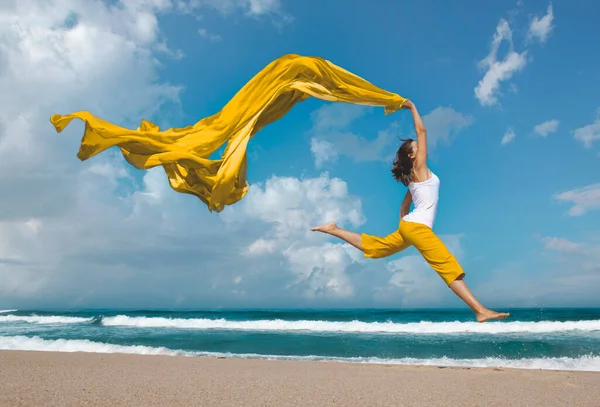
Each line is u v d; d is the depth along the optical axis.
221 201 5.46
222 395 6.62
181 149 5.32
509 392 7.38
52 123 5.04
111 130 5.14
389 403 6.32
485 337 17.83
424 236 4.43
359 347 15.42
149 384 7.53
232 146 5.48
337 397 6.66
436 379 8.67
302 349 15.18
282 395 6.73
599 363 12.07
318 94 5.60
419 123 4.84
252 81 5.70
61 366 9.75
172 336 19.09
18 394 6.40
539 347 14.80
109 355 11.90
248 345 16.20
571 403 6.54
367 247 4.79
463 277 4.32
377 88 5.32
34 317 29.88
